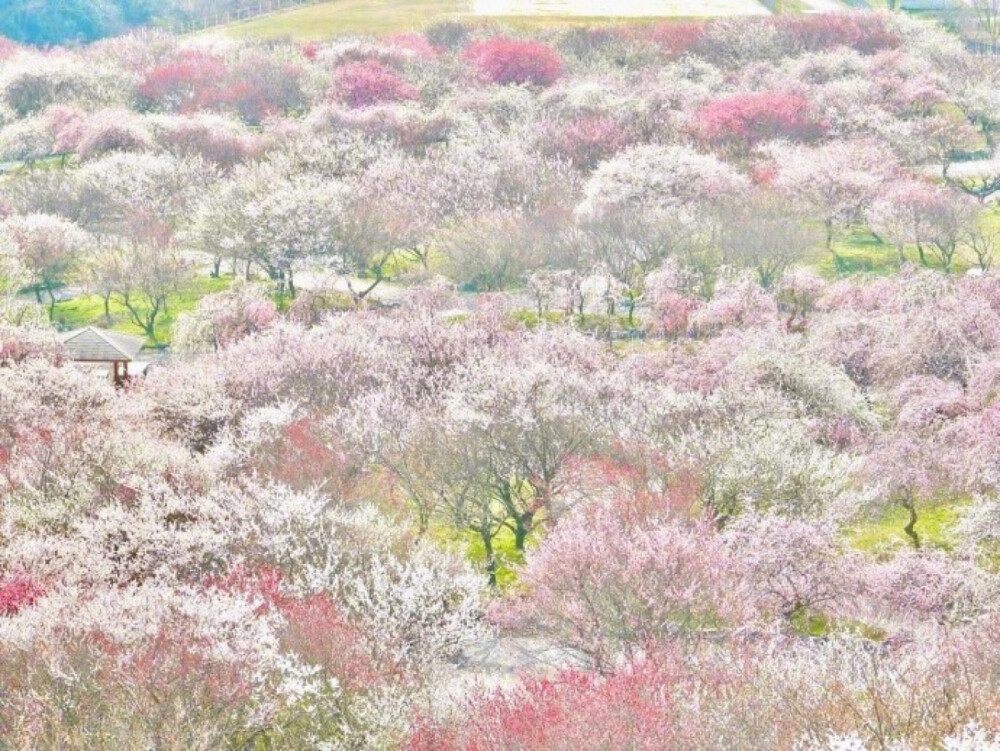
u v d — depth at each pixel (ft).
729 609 181.06
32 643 148.56
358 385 297.53
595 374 297.53
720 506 227.40
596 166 558.97
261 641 151.74
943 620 195.21
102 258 451.94
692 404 265.13
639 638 177.68
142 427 264.72
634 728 129.18
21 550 187.73
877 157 538.47
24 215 519.60
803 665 143.33
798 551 199.21
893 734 119.55
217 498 210.59
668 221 448.24
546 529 239.09
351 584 185.88
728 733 126.82
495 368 277.85
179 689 140.67
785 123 592.60
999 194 537.65
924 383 296.10
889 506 249.14
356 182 512.63
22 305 426.10
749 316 365.81
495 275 442.50
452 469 240.32
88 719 137.49
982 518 220.84
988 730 117.08
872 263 464.65
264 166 527.81
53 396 285.64
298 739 149.18
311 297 425.69
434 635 182.70
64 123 649.61
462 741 140.46
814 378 286.46
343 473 241.96
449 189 506.07
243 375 299.17
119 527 197.06
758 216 460.14
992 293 351.46
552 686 147.64
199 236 481.05
